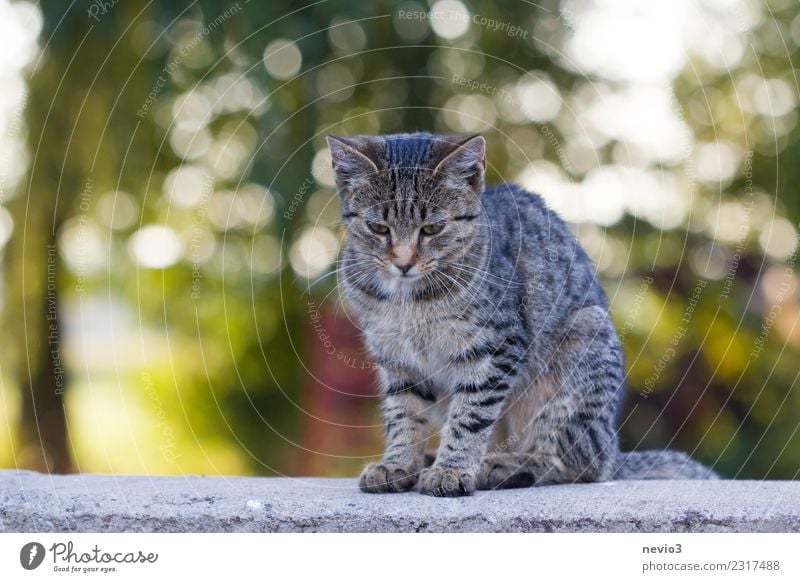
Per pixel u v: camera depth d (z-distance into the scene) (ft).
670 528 15.43
